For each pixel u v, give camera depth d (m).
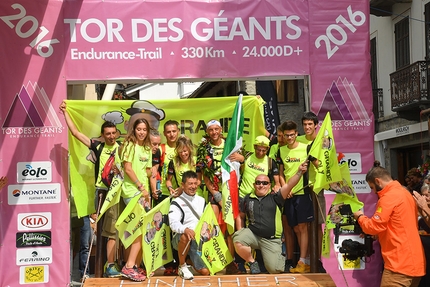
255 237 8.04
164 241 7.95
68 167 8.64
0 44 8.62
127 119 8.91
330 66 8.98
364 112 9.02
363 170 9.02
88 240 10.15
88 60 8.70
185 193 7.88
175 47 8.80
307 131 8.26
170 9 8.80
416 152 21.30
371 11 21.92
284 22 8.93
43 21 8.67
